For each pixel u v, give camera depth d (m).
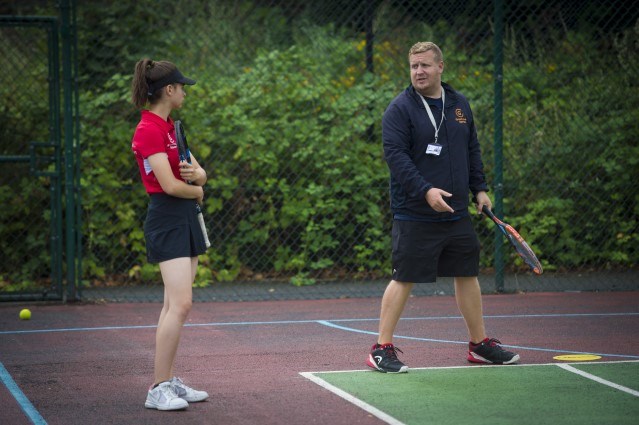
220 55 26.14
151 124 11.82
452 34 26.62
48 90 22.58
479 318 14.68
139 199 24.06
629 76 25.78
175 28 25.88
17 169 23.52
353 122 24.75
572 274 25.20
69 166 21.59
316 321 19.45
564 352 15.78
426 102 14.07
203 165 24.42
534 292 23.19
